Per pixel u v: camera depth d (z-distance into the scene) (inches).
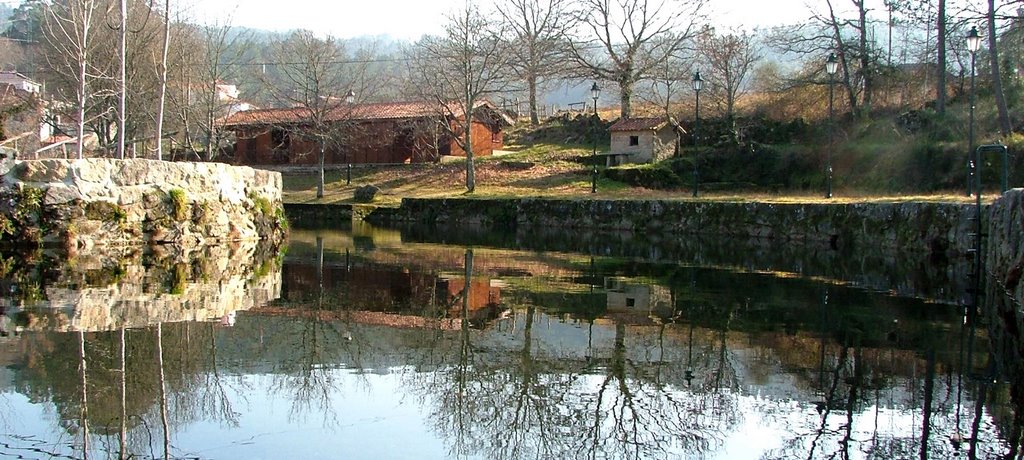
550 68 1732.3
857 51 1358.3
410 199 1227.9
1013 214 452.1
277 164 1662.2
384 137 1590.8
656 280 537.0
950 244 691.4
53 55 1288.1
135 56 1094.4
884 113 1256.8
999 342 341.1
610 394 267.3
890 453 213.0
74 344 302.7
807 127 1354.6
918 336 353.1
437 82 1402.6
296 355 305.7
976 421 239.0
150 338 319.6
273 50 2255.2
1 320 338.6
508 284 513.3
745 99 1635.1
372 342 333.4
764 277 555.5
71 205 593.6
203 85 1359.5
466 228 1098.7
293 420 232.7
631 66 1637.6
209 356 297.3
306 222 1211.9
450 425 234.5
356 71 2253.9
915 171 1019.3
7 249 565.0
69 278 462.6
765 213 904.9
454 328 366.0
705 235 951.0
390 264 617.6
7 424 218.8
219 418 231.5
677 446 220.7
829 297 462.9
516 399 260.2
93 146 1386.6
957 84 1256.2
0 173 578.2
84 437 212.4
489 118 1640.0
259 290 456.8
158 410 235.6
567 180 1358.3
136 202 636.7
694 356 315.9
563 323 380.8
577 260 669.3
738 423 239.0
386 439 220.8
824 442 223.0
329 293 457.1
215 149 1402.6
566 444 221.8
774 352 323.0
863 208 802.2
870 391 268.5
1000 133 981.2
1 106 1009.5
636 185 1300.4
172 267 534.0
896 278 551.2
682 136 1498.5
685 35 1633.9
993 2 1007.6
